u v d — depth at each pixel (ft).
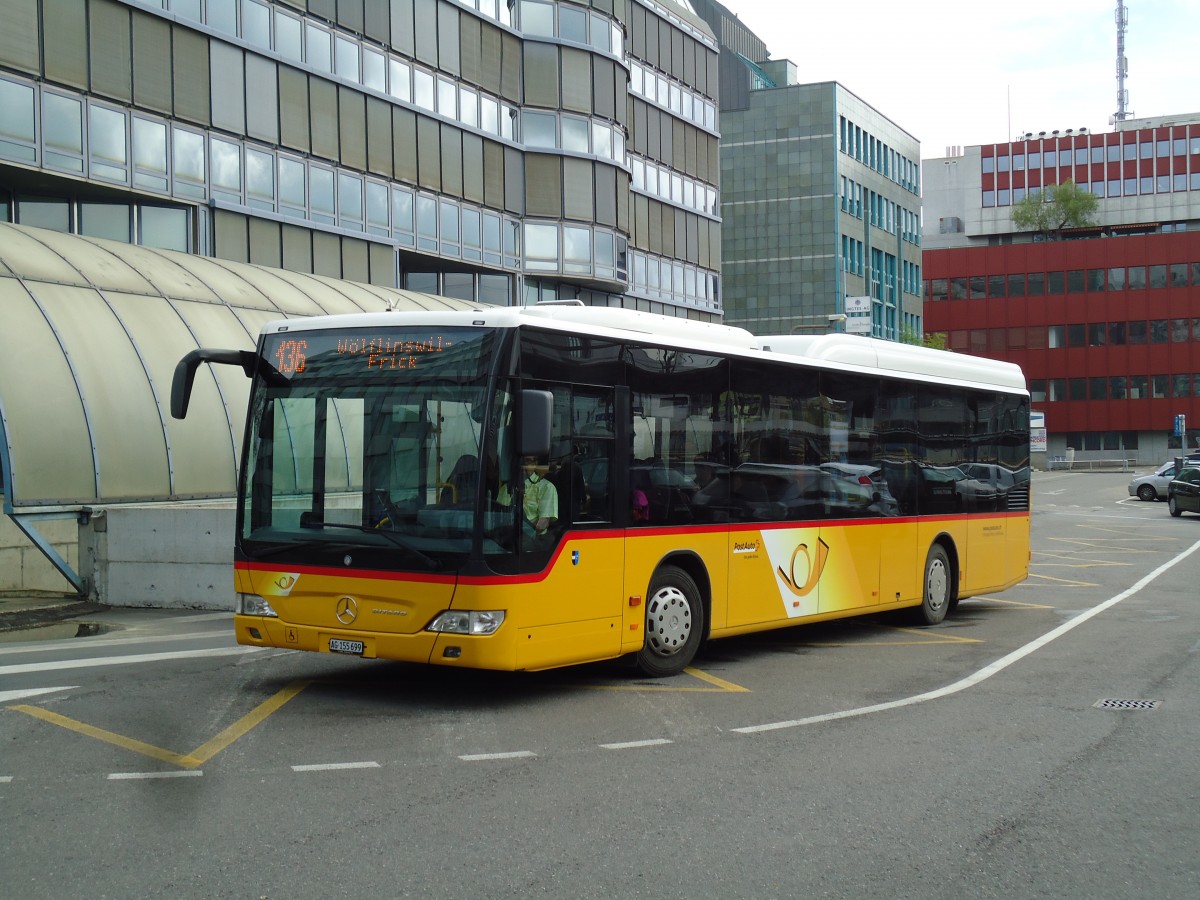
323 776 23.86
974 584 51.80
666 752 26.23
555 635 30.76
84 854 18.86
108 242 76.54
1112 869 18.66
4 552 59.67
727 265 265.75
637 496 33.71
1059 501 182.80
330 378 31.86
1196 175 382.63
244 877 17.83
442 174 126.72
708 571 36.40
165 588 52.65
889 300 286.05
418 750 26.21
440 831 20.21
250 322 74.90
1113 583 68.80
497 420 29.68
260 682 34.53
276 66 107.76
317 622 31.04
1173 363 335.88
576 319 34.24
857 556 43.65
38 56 88.89
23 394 56.85
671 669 35.55
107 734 27.55
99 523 53.93
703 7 275.59
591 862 18.69
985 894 17.49
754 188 263.90
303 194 110.32
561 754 25.95
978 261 352.90
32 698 31.89
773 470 39.40
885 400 45.73
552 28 140.15
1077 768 25.05
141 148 96.27
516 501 29.86
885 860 18.98
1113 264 341.21
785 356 40.19
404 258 126.72
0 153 86.53
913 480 47.42
